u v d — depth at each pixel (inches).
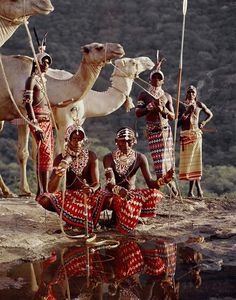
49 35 1905.8
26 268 236.7
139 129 1552.7
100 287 213.3
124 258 252.5
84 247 269.9
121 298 201.5
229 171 1288.1
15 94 377.1
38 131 321.7
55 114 412.8
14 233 286.8
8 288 211.0
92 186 293.9
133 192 300.5
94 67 384.2
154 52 1866.4
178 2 2092.8
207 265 242.8
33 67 337.4
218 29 1972.2
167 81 1760.6
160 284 216.8
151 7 2049.7
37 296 202.7
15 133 1565.0
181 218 339.0
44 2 345.4
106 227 308.8
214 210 371.9
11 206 346.9
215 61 1834.4
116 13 2046.0
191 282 219.6
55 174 287.7
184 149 422.9
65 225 305.9
